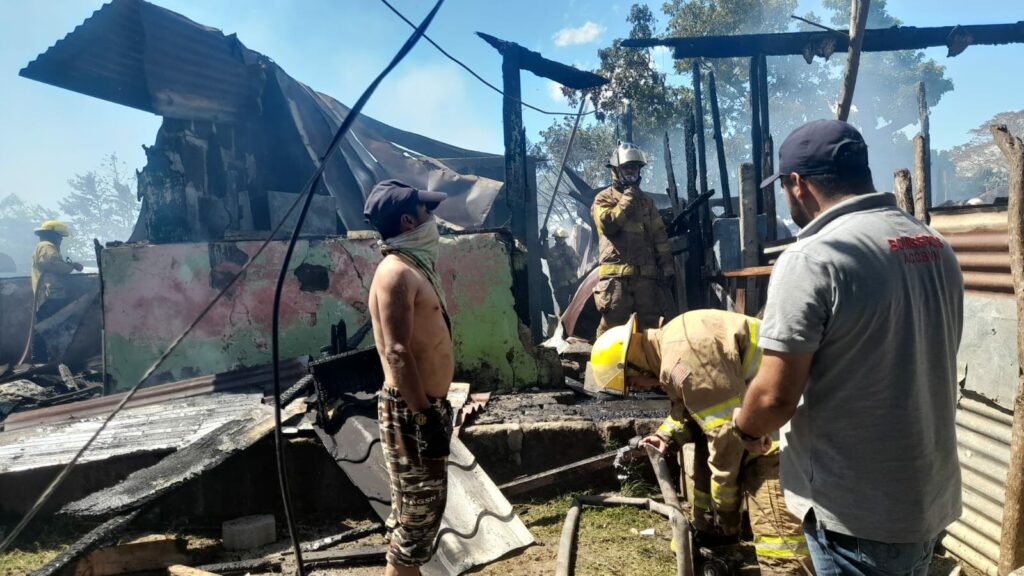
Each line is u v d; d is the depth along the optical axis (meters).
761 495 2.85
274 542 3.94
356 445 4.06
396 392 2.71
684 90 22.06
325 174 9.21
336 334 5.01
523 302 6.17
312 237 6.02
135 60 7.43
